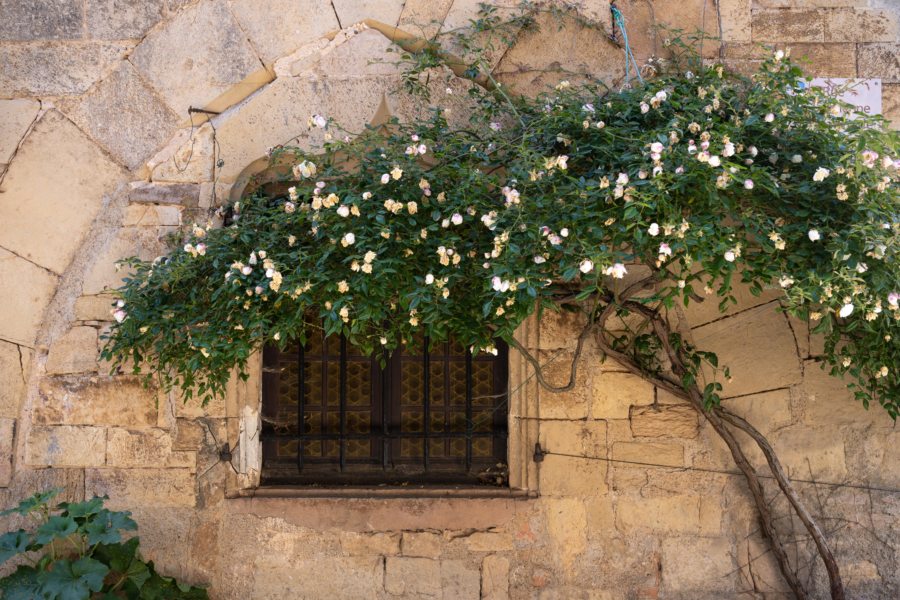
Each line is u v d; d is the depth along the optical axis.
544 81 3.73
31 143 3.68
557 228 2.77
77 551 3.47
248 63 3.70
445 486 3.75
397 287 2.94
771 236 2.73
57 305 3.67
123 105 3.70
